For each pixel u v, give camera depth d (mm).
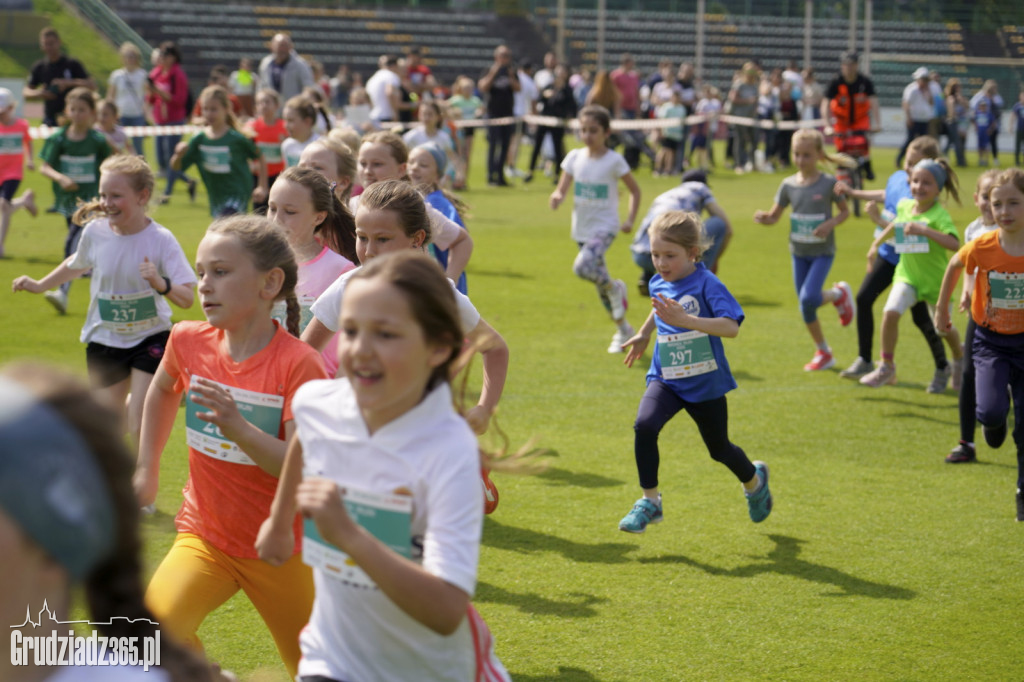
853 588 5613
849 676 4652
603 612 5273
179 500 6555
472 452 2705
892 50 49156
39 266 14156
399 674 2791
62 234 16688
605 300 11094
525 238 18469
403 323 2582
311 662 2865
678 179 27906
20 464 1352
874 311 13609
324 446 2832
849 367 10648
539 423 8633
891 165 32469
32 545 1392
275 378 3709
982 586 5660
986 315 6691
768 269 16219
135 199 6145
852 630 5117
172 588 3654
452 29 48469
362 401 2648
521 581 5633
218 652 4703
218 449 3664
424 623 2580
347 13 47750
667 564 5902
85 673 1602
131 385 6375
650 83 34125
